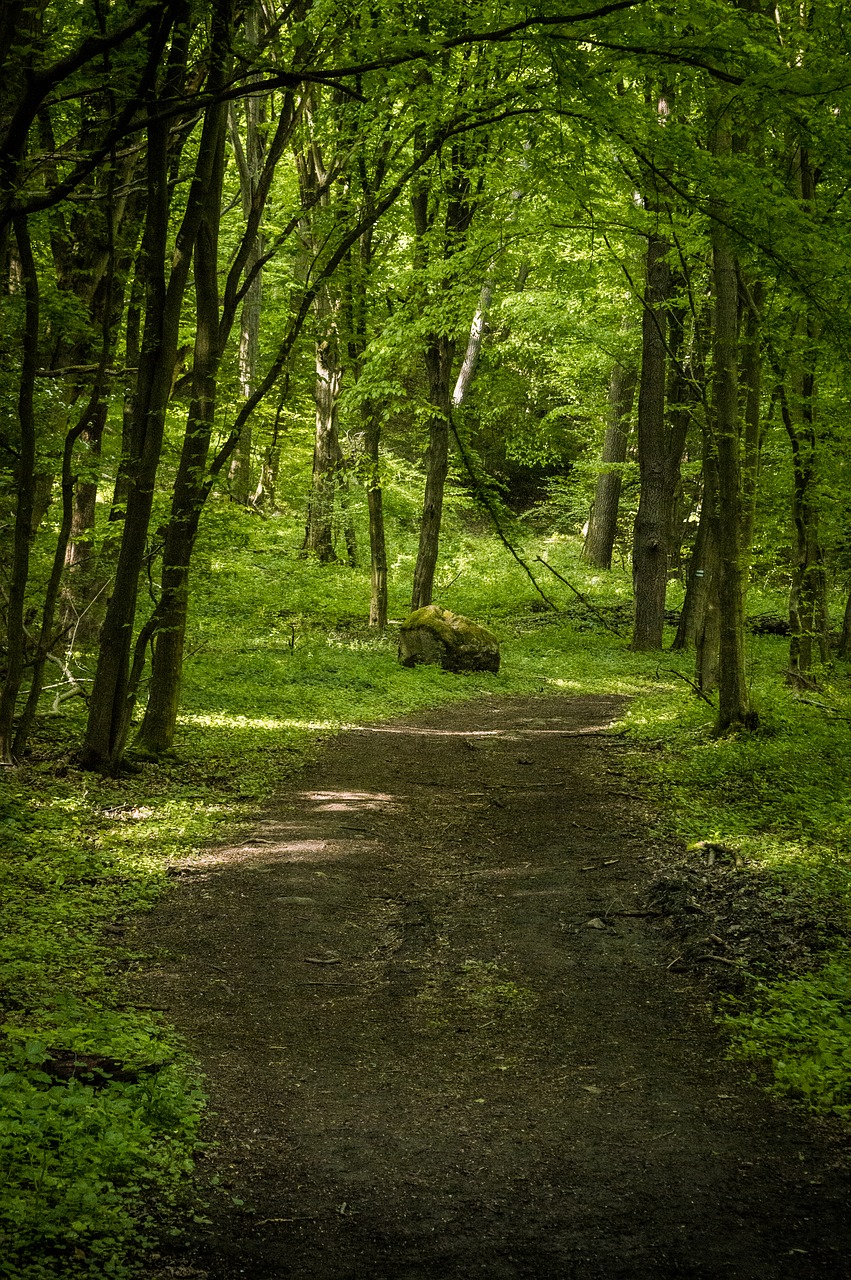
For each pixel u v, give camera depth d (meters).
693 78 9.20
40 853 9.02
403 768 13.75
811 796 11.55
